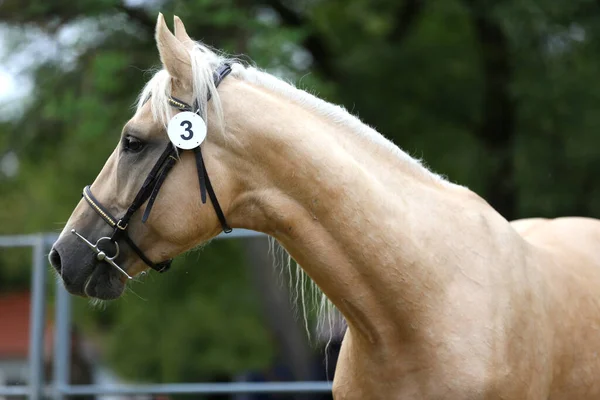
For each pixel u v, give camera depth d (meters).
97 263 4.80
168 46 4.72
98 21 15.78
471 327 4.57
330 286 4.75
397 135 19.02
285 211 4.71
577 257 5.49
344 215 4.65
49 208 23.25
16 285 34.53
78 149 19.25
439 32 19.53
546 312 4.89
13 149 18.06
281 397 11.90
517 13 15.50
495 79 17.55
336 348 6.59
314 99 4.91
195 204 4.71
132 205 4.73
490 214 4.97
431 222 4.76
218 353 24.25
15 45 16.27
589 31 15.91
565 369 5.01
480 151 18.02
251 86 4.87
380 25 19.70
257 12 16.89
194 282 21.44
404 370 4.68
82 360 21.28
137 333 24.97
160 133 4.74
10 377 28.88
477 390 4.48
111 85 15.22
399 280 4.63
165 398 16.67
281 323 20.75
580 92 17.17
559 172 17.77
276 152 4.71
